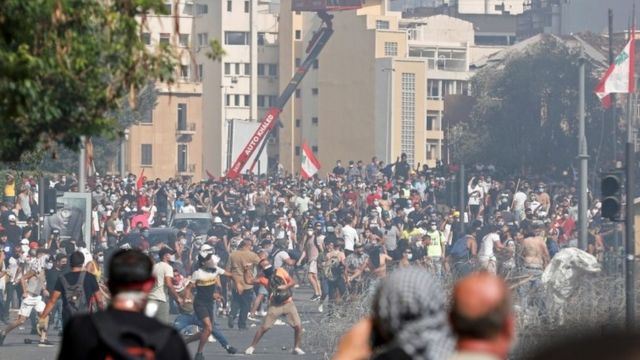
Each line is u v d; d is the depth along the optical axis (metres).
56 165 100.19
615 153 136.50
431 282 9.68
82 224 63.88
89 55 16.06
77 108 16.55
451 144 165.12
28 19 15.38
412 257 68.56
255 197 98.94
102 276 58.19
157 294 38.19
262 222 82.19
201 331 41.56
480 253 60.88
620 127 146.62
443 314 9.59
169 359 12.08
